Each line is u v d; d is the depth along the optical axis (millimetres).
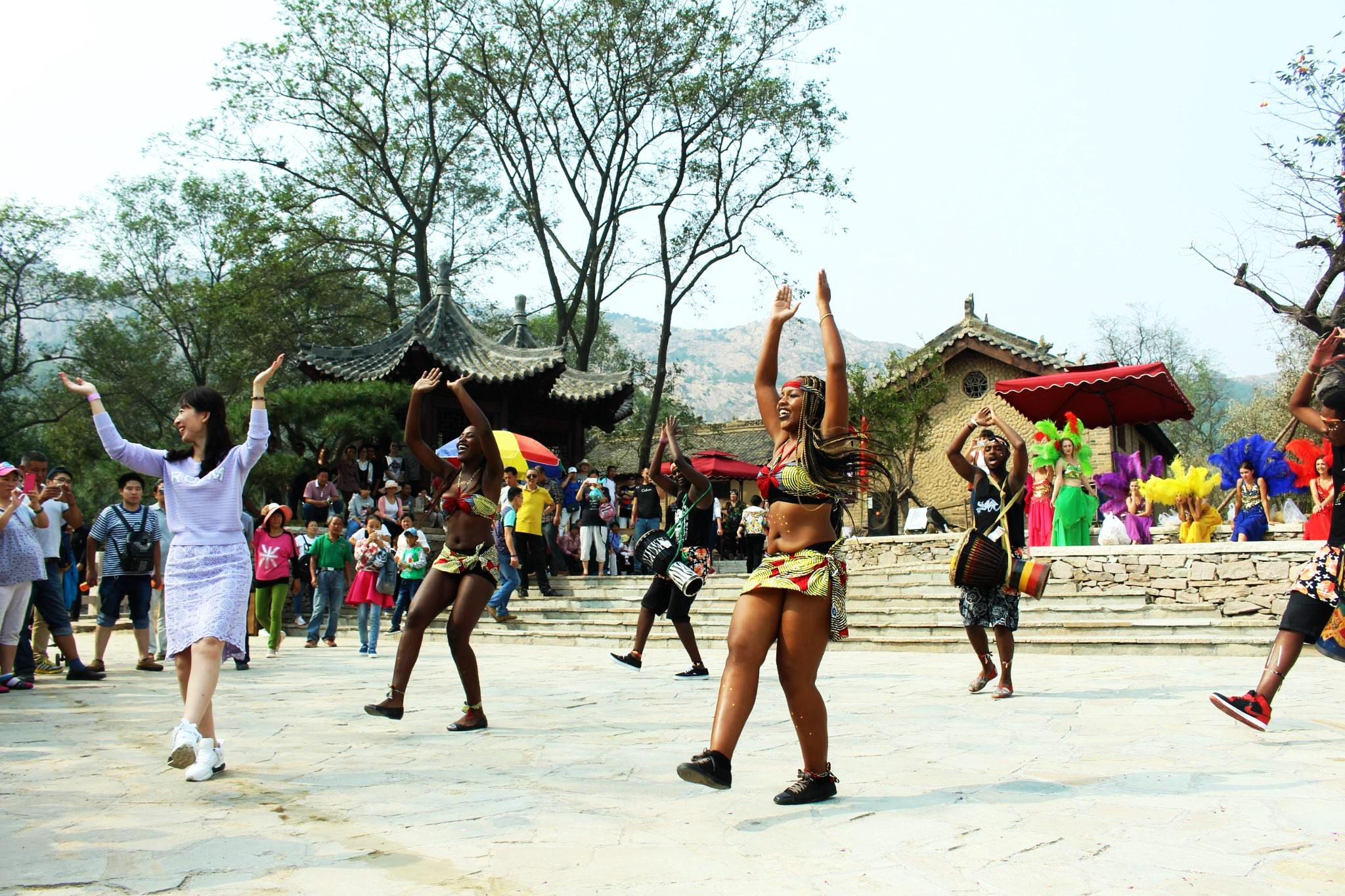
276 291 30875
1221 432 46500
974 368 30688
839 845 3418
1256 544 11078
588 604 14938
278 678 9547
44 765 4957
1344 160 18797
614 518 18859
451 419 23141
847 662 10547
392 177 30844
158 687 8742
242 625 4746
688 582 9117
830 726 6152
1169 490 14820
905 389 28188
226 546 4734
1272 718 6043
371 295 35500
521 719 6590
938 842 3441
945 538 15617
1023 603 11961
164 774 4727
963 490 30359
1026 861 3207
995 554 7301
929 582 14609
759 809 3975
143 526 9922
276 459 18922
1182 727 5844
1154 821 3697
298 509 22203
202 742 4566
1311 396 5055
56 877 3055
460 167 32469
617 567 20141
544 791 4328
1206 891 2885
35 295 38031
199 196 32938
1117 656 10531
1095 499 13977
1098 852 3295
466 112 30484
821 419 4145
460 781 4547
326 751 5371
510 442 15398
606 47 27328
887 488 27250
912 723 6219
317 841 3484
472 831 3627
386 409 19406
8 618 8438
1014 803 4012
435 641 14484
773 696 7629
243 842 3463
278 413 19484
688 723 6402
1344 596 4746
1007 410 30016
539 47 27938
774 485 4059
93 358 37562
